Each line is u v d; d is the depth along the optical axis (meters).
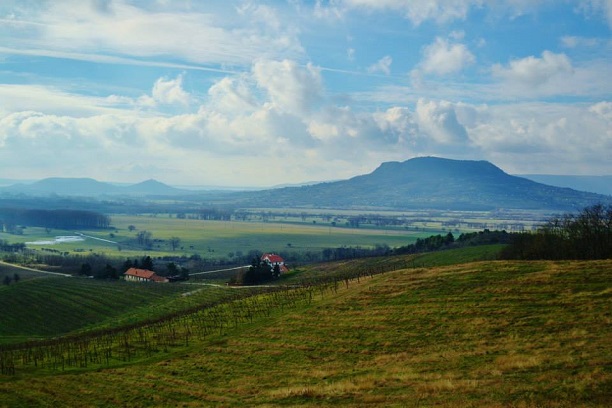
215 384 56.91
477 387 40.53
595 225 110.12
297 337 71.50
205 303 141.38
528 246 123.75
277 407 44.03
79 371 70.12
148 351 78.19
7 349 98.88
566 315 58.78
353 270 183.38
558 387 37.66
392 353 58.31
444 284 80.31
